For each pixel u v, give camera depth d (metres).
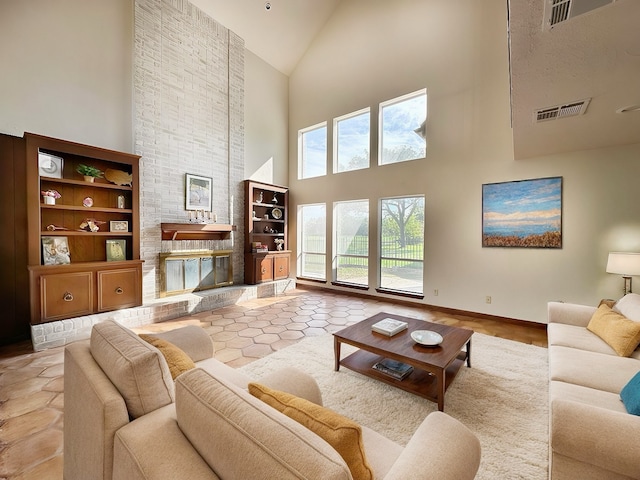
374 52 5.28
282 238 6.70
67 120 3.70
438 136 4.56
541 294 3.81
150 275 4.42
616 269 3.04
